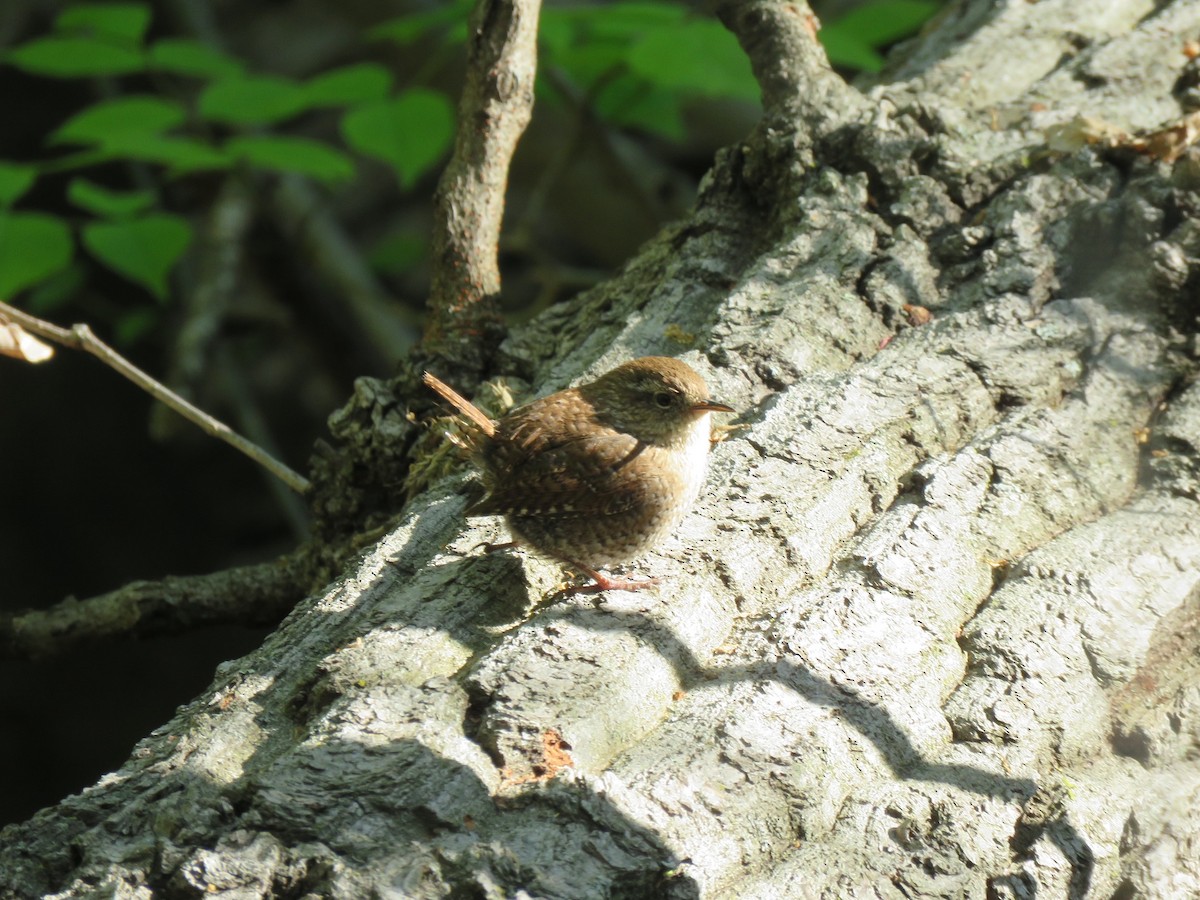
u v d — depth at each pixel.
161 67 14.56
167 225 14.16
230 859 5.04
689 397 7.18
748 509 7.06
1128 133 9.29
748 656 6.30
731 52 11.95
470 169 9.24
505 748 5.61
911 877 5.56
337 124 23.62
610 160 15.60
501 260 23.09
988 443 7.41
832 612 6.48
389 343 17.45
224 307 15.94
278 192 18.34
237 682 6.35
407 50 17.77
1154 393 7.87
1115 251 8.49
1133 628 6.61
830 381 7.77
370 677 6.08
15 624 9.66
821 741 5.86
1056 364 7.89
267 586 9.49
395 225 23.77
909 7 13.61
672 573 6.73
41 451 22.03
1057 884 5.69
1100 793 6.09
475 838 5.21
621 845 5.21
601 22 13.63
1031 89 9.97
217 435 8.73
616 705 5.88
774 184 9.41
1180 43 10.24
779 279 8.56
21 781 21.52
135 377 8.48
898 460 7.37
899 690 6.21
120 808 5.63
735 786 5.59
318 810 5.24
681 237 9.49
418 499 7.73
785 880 5.41
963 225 8.89
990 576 6.86
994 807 5.86
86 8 15.06
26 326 8.22
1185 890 6.11
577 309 9.62
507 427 7.53
